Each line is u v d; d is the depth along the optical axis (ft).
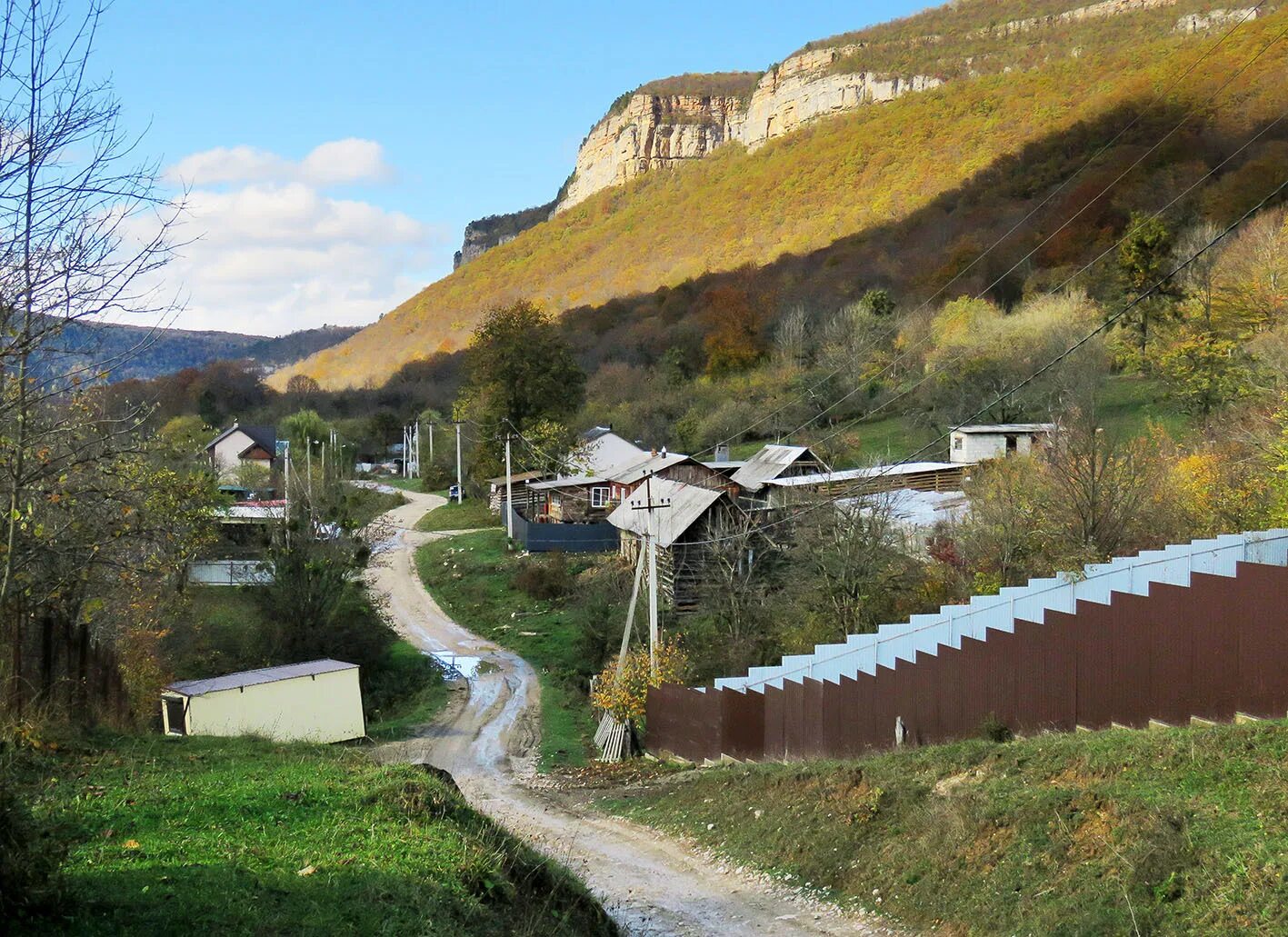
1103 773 37.96
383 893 26.12
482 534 204.23
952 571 98.22
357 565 124.36
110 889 23.77
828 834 45.27
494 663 124.98
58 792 33.81
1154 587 44.86
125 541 47.83
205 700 79.51
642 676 89.15
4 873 20.43
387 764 44.14
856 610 98.07
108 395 45.44
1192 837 31.14
